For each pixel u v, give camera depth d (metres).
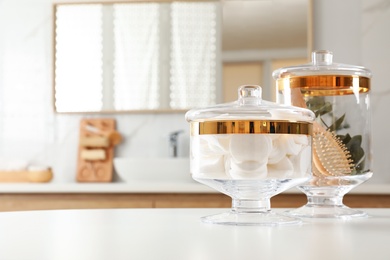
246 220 0.72
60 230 0.66
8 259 0.45
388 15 2.53
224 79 2.62
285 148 0.72
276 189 0.75
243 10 2.62
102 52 2.67
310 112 0.76
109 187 2.03
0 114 2.68
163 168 2.32
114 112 2.64
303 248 0.51
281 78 0.89
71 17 2.68
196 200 2.01
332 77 0.84
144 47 2.66
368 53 2.54
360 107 0.85
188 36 2.64
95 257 0.46
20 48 2.70
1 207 2.07
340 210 0.85
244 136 0.71
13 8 2.70
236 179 0.72
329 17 2.59
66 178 2.63
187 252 0.48
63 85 2.67
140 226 0.70
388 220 0.79
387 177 2.48
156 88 2.64
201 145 0.74
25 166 2.54
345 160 0.84
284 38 2.59
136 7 2.66
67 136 2.65
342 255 0.47
